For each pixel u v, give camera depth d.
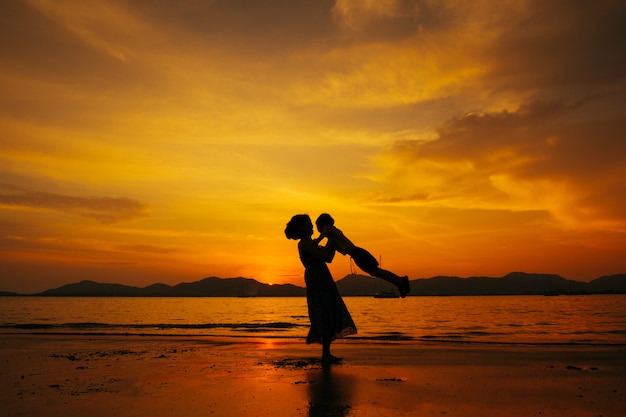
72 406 3.61
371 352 7.75
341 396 3.90
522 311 54.09
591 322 30.77
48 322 28.22
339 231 5.75
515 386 4.42
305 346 9.27
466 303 100.31
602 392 4.14
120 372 5.41
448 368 5.64
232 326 24.34
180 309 64.88
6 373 5.37
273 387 4.32
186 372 5.36
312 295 6.20
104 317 37.56
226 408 3.51
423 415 3.28
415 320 33.78
